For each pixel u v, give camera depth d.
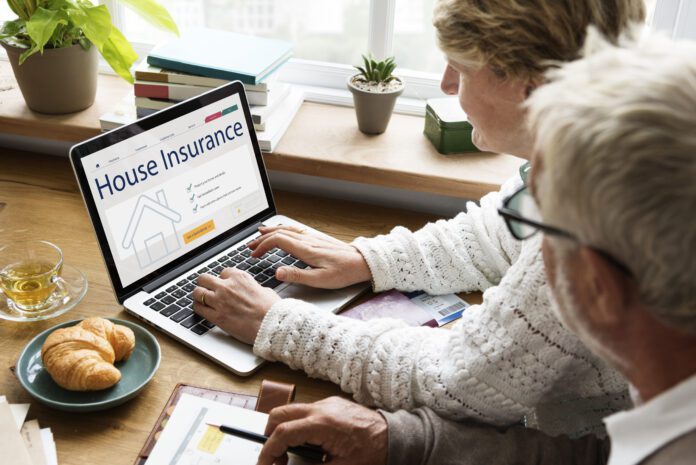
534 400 0.94
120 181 1.20
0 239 1.34
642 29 0.92
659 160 0.51
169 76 1.49
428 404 0.98
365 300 1.25
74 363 1.00
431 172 1.47
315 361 1.07
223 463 0.92
